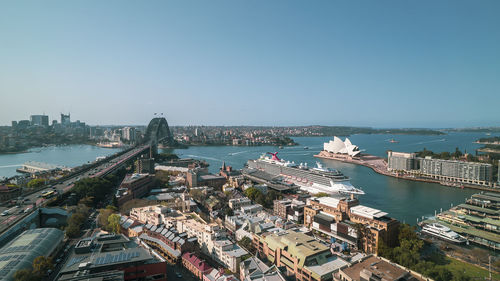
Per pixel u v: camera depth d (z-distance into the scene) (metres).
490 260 147.50
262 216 194.00
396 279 94.06
